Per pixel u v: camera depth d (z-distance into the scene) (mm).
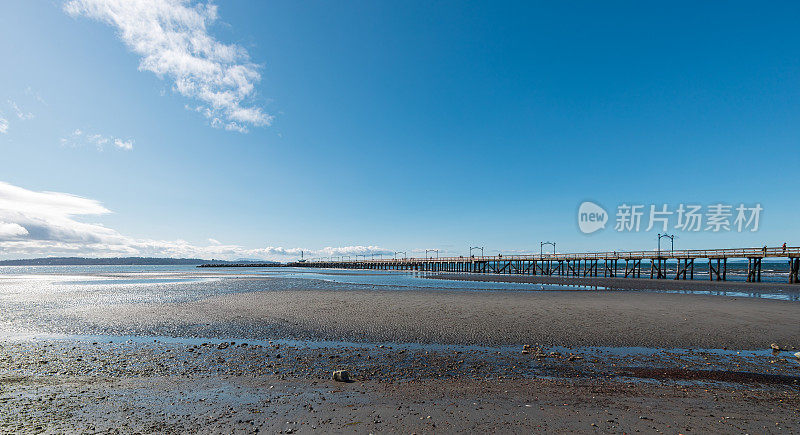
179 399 6961
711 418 6016
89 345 11984
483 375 8836
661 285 38438
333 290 32219
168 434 5387
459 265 93250
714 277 55344
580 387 7852
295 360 10219
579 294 28219
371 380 8359
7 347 11680
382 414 6172
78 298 26391
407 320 16625
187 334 13875
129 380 8273
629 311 19188
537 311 19234
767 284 38750
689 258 46188
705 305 21484
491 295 27344
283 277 60562
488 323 15859
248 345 11984
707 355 10867
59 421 5848
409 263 102750
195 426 5680
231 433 5418
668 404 6734
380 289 33438
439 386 7879
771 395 7328
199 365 9641
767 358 10562
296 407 6523
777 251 39250
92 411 6305
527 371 9203
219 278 57281
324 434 5363
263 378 8477
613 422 5832
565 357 10594
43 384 7879
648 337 13211
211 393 7332
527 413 6234
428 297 25969
